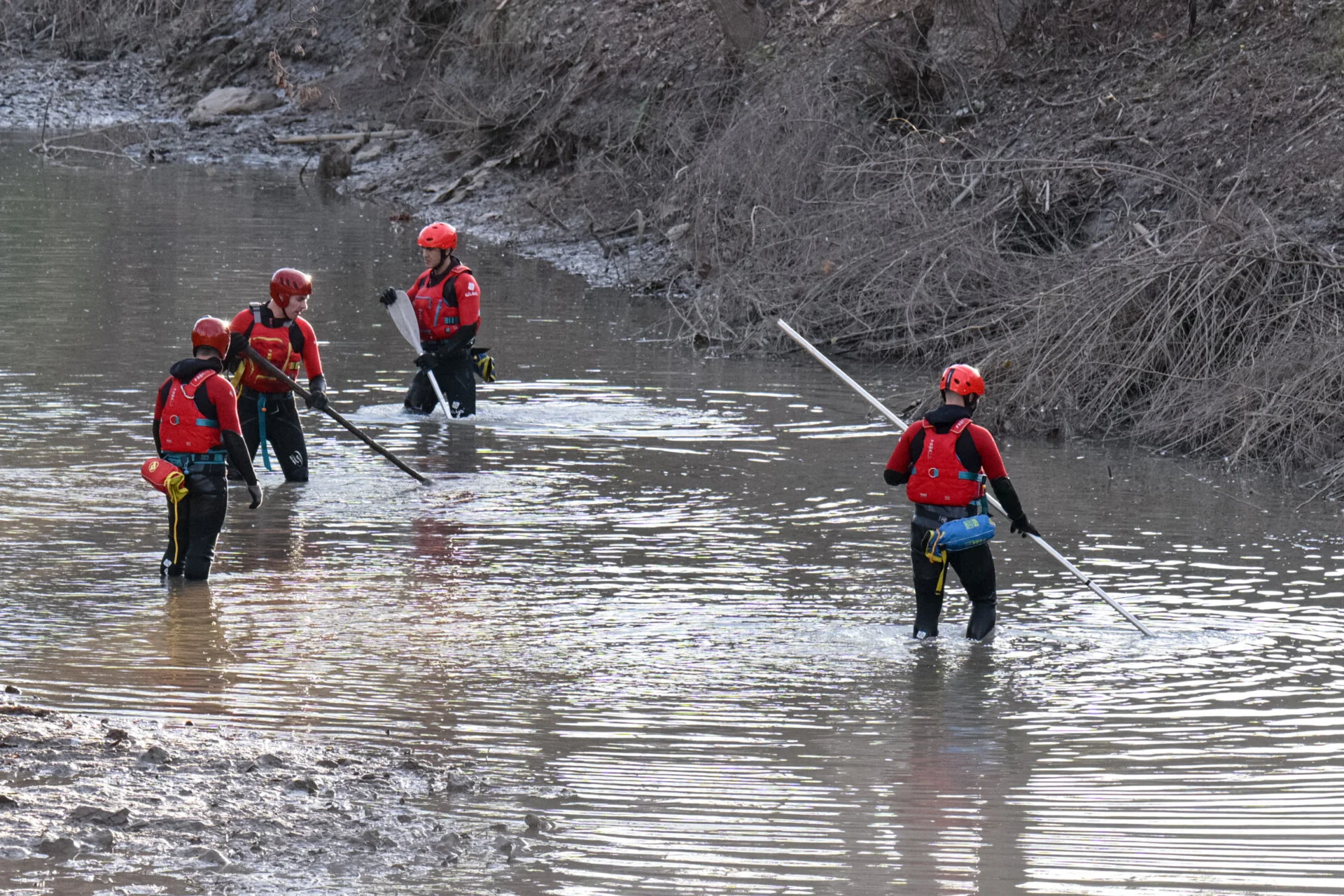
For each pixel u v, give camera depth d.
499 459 22.03
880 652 14.17
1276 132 31.47
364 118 68.06
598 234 44.56
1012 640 14.55
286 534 18.00
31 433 22.62
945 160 32.88
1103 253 28.28
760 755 11.59
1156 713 12.64
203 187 57.34
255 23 78.06
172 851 9.34
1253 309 24.33
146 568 16.52
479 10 61.28
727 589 16.11
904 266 30.61
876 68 39.78
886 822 10.30
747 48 46.03
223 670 13.30
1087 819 10.42
